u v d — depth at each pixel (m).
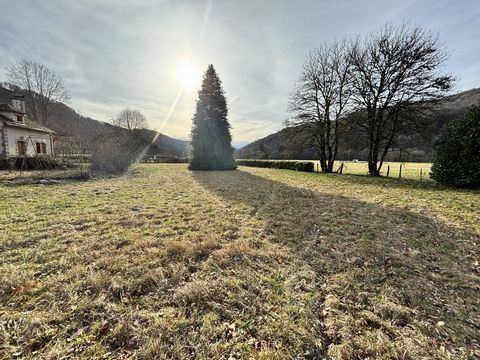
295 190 9.55
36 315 2.04
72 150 15.87
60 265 2.97
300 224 4.95
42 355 1.67
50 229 4.27
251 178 14.32
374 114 15.59
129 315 2.10
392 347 1.82
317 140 20.36
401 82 13.88
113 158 14.22
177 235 4.18
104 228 4.43
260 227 4.73
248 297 2.42
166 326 1.98
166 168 21.84
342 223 5.05
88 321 2.03
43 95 29.45
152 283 2.64
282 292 2.53
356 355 1.75
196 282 2.64
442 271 3.06
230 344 1.84
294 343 1.85
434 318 2.17
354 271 2.99
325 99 18.72
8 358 1.64
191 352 1.76
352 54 15.66
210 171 19.86
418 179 14.05
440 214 5.73
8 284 2.48
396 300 2.43
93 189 8.69
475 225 4.86
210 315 2.15
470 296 2.53
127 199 7.10
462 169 9.79
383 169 20.72
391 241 4.05
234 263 3.17
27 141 18.84
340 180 13.48
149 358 1.68
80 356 1.68
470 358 1.73
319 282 2.77
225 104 21.89
